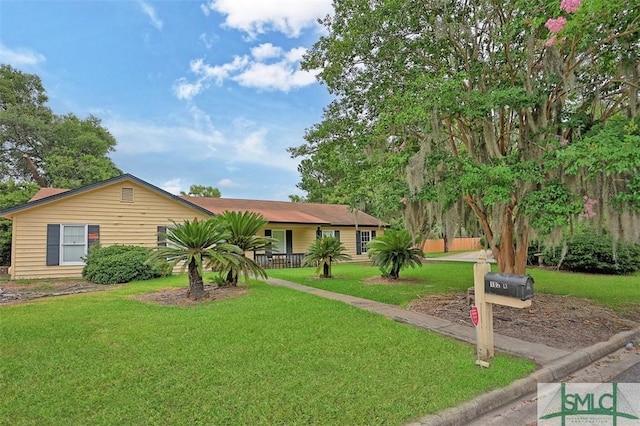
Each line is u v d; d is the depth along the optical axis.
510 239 7.75
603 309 7.07
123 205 13.58
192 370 3.70
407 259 11.13
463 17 7.25
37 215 12.25
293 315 6.09
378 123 7.28
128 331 5.02
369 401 3.11
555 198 5.78
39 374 3.56
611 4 4.68
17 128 23.56
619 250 12.30
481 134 7.64
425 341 4.82
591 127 6.21
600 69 6.73
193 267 7.50
